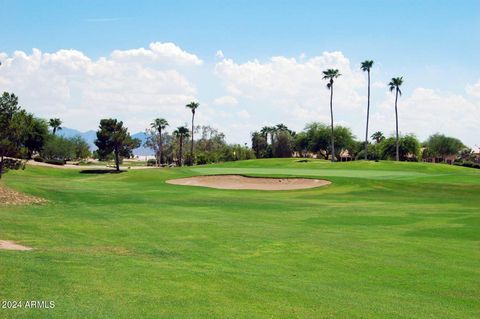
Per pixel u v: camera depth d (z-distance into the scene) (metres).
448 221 25.91
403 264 15.68
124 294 10.65
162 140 159.38
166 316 9.30
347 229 23.03
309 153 166.00
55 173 84.69
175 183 56.34
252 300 10.82
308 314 10.02
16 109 36.09
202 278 12.66
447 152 158.25
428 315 10.55
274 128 161.75
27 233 19.86
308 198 40.50
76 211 27.97
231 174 59.56
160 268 13.72
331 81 109.81
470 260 16.38
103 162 146.25
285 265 15.30
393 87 110.06
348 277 13.92
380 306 11.01
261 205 33.53
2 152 35.94
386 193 44.44
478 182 50.53
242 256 16.53
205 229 22.28
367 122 109.88
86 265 13.47
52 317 8.80
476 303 11.69
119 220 24.73
